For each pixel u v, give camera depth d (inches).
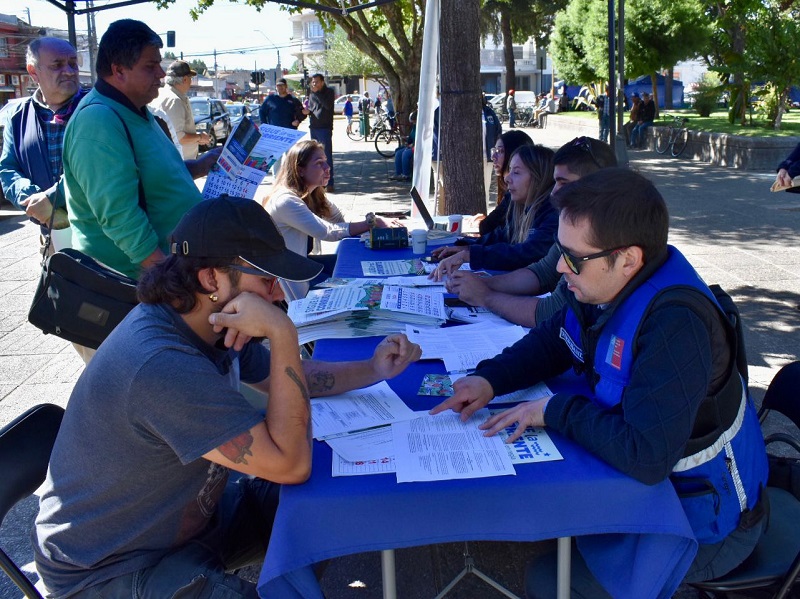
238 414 61.3
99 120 114.8
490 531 62.5
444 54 234.1
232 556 80.4
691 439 65.8
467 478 62.9
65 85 156.0
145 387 60.4
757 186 453.4
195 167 151.5
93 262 107.8
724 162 571.8
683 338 62.8
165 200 125.0
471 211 245.0
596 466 64.4
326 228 180.5
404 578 107.6
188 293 64.3
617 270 67.0
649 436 61.6
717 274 253.3
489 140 355.6
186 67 364.2
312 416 76.1
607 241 65.4
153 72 120.3
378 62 701.3
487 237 165.9
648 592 62.9
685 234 318.0
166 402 60.3
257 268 64.4
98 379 62.9
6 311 230.7
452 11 230.4
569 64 1042.7
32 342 203.8
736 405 68.2
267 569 59.7
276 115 486.0
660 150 699.4
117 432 62.5
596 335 71.4
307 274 67.2
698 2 802.8
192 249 63.5
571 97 1571.1
